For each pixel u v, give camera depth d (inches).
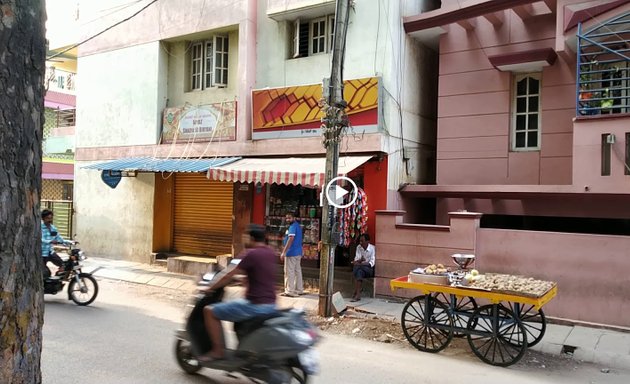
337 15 342.0
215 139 527.5
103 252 612.4
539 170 416.5
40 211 75.9
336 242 353.1
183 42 571.8
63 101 1045.8
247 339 196.7
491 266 353.7
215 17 529.7
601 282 316.5
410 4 473.1
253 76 515.8
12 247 69.9
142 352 250.7
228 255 512.1
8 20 70.0
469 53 448.8
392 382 220.1
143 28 582.9
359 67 451.2
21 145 71.4
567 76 405.4
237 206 522.9
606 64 380.8
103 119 613.3
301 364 191.0
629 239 309.1
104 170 528.4
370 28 447.2
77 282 364.2
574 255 325.1
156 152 564.1
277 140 485.1
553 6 398.6
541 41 415.5
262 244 214.2
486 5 410.0
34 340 74.2
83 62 634.8
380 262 403.2
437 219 455.2
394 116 445.4
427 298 275.4
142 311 354.3
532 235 340.2
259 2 518.0
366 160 423.5
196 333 211.0
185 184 579.8
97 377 212.8
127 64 595.2
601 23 355.9
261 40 515.2
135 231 586.6
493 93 437.1
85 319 321.4
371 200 441.1
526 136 428.8
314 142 463.8
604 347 279.6
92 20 624.7
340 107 345.7
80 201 635.5
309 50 494.6
